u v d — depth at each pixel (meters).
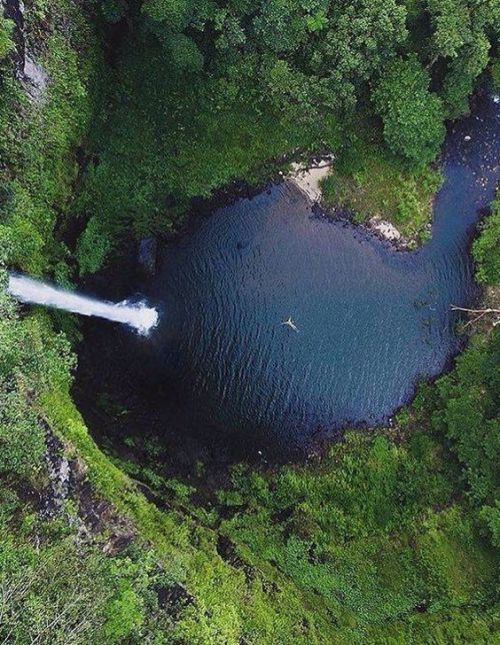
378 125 22.16
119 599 14.82
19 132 17.89
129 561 15.88
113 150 21.52
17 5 16.92
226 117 21.67
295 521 21.39
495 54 21.52
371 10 18.59
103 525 16.59
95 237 21.44
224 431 22.38
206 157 22.09
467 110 21.95
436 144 22.02
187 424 22.16
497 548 20.36
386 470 22.05
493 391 21.66
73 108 19.47
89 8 19.56
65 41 18.88
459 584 20.16
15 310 16.23
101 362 21.72
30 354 15.96
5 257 14.66
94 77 20.19
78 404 20.62
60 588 14.14
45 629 13.04
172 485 21.06
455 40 18.69
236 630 17.25
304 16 18.73
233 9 18.45
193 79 21.06
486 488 20.73
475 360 22.44
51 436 16.50
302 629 18.81
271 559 20.73
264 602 18.84
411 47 20.56
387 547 20.88
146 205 22.09
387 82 20.58
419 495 21.64
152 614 16.08
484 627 19.28
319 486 21.94
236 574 19.08
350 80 20.70
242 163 22.39
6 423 14.89
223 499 21.53
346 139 22.34
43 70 18.22
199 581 17.44
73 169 20.41
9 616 13.09
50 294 19.84
